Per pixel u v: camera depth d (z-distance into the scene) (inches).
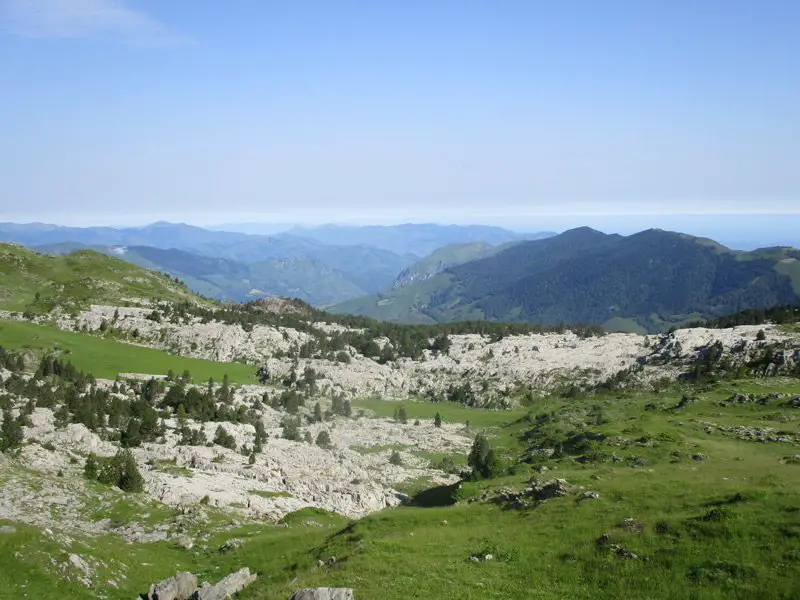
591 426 5876.0
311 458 5113.2
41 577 1685.5
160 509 2987.2
